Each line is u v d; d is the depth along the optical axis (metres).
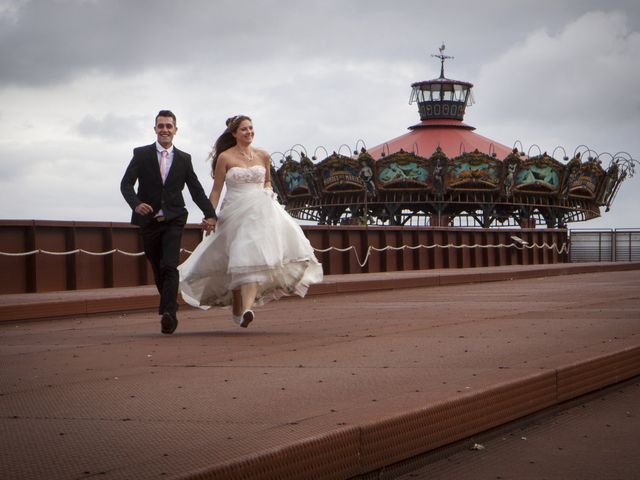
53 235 19.94
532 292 18.95
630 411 6.74
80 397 6.12
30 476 3.96
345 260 31.34
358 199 94.75
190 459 4.20
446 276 24.98
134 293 16.95
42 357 8.55
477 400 5.70
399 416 5.02
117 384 6.70
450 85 113.62
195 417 5.31
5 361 8.26
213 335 10.53
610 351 7.72
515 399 6.12
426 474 5.03
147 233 10.84
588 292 18.38
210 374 7.18
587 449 5.58
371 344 9.16
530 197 96.00
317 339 9.82
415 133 113.81
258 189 10.73
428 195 93.50
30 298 15.46
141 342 9.82
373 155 110.69
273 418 5.20
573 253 53.19
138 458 4.27
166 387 6.51
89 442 4.65
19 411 5.60
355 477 4.70
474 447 5.60
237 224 10.61
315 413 5.31
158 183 10.75
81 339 10.34
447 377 6.63
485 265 41.62
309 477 4.42
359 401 5.71
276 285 10.84
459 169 91.38
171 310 10.73
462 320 11.86
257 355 8.44
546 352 8.05
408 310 14.09
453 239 39.03
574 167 93.25
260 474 4.17
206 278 10.94
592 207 102.88
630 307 13.49
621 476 4.97
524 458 5.37
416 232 35.81
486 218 96.25
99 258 20.92
